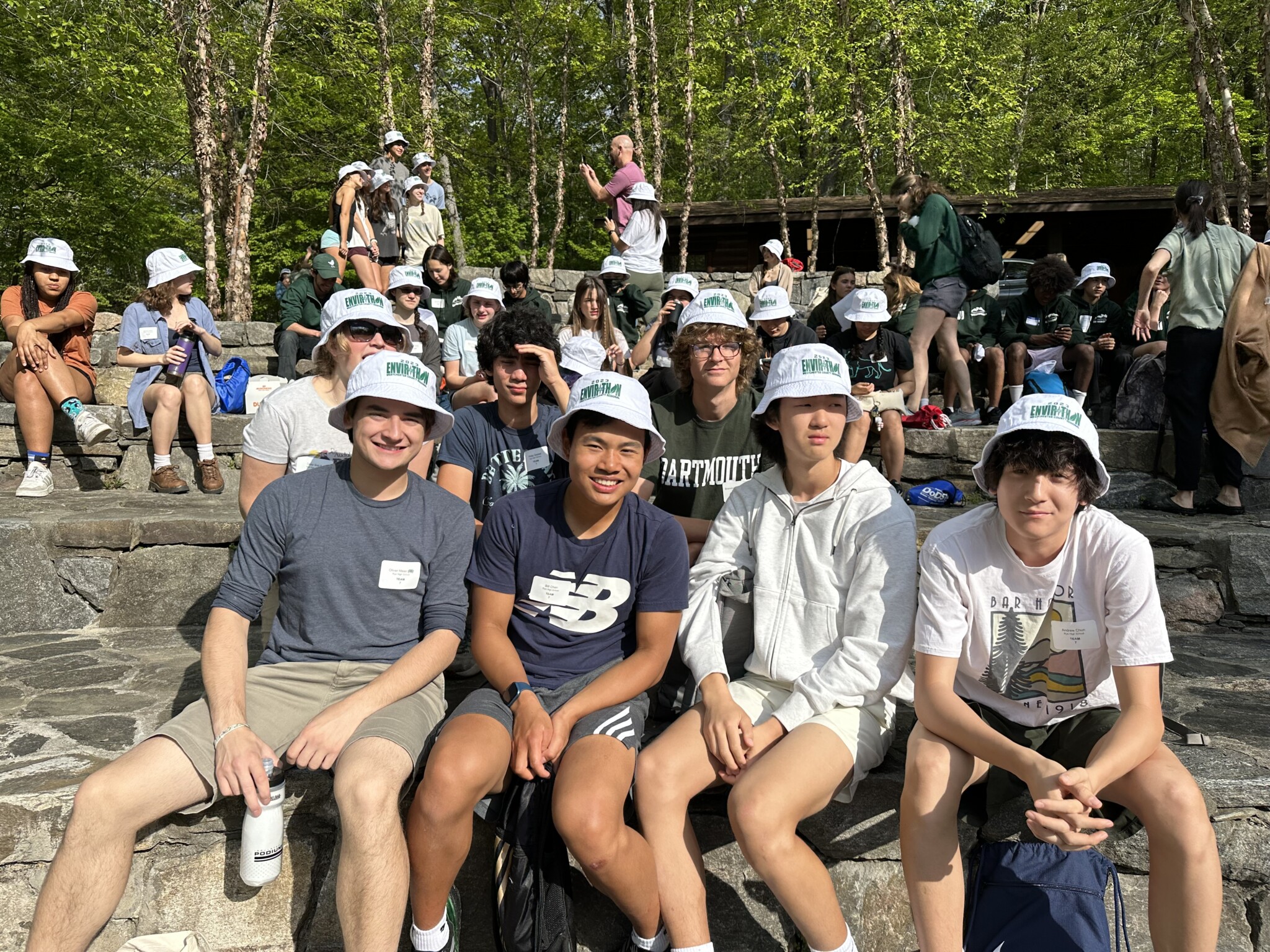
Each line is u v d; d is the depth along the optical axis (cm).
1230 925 252
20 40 1371
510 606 263
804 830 262
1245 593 415
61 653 374
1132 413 582
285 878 251
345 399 254
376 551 255
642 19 1889
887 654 244
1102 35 1838
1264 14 1269
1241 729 291
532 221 1983
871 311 555
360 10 1402
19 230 1602
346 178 860
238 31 1211
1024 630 237
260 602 254
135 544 418
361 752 224
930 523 498
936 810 224
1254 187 1390
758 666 268
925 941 225
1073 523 233
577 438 247
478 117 2175
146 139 1519
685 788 236
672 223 1627
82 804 214
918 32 1490
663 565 255
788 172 1900
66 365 548
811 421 258
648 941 233
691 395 335
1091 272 698
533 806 232
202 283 1831
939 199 675
